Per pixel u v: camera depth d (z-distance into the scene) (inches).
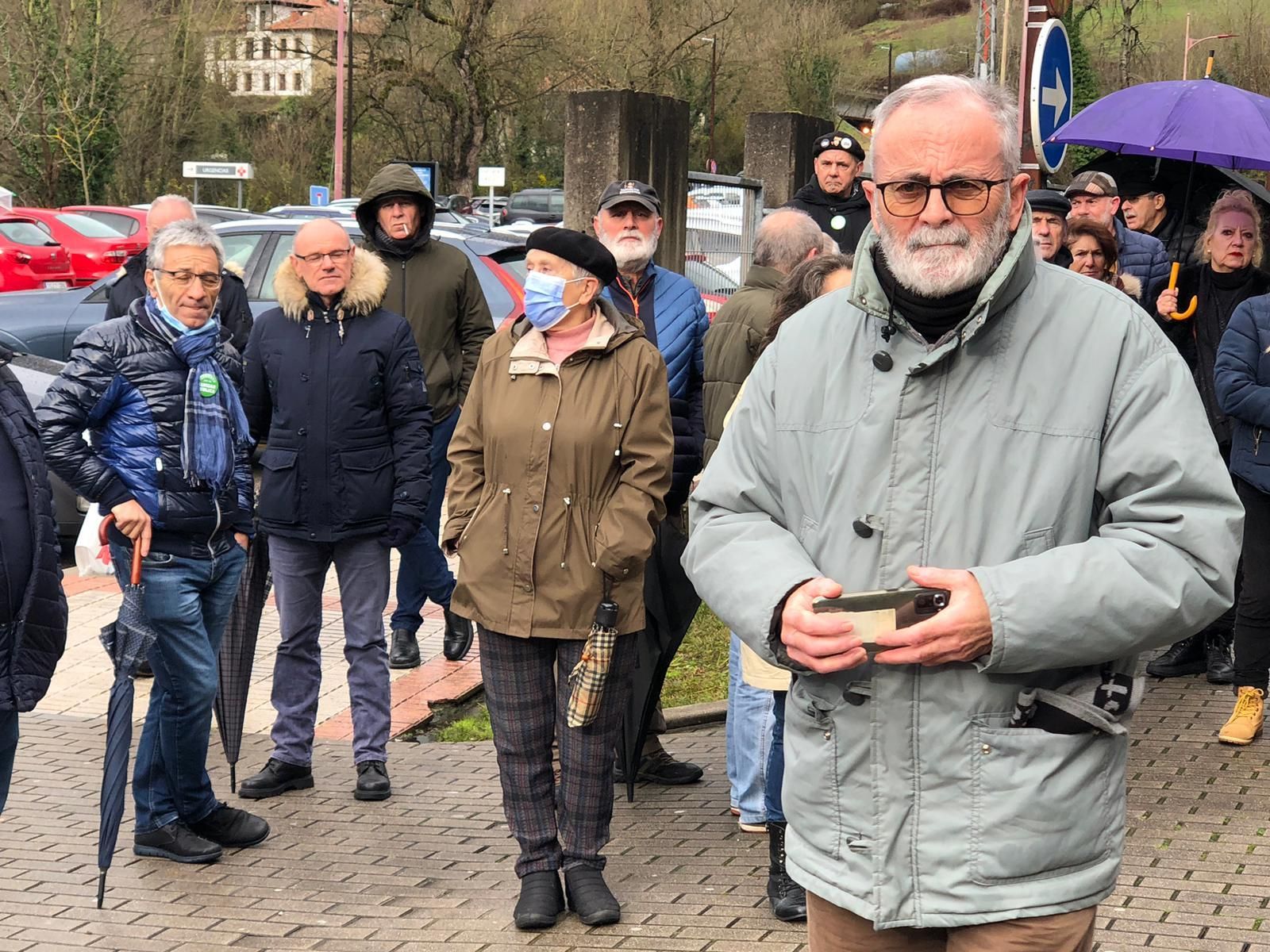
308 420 205.0
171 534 176.9
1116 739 92.7
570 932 164.9
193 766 185.2
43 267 955.3
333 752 229.8
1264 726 230.8
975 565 91.1
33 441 148.6
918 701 91.3
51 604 148.3
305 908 171.9
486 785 215.0
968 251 89.4
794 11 2034.9
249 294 420.5
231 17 1861.5
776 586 93.3
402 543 207.0
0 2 1674.5
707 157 2009.1
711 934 163.6
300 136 1916.8
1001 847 90.0
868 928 96.1
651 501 166.2
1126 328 91.7
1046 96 322.7
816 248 204.1
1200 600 88.5
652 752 213.6
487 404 170.2
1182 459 89.0
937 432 92.3
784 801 99.7
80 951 160.6
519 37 1720.0
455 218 893.2
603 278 169.0
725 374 202.5
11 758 152.2
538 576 166.1
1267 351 220.1
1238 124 267.4
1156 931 160.4
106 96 1695.4
